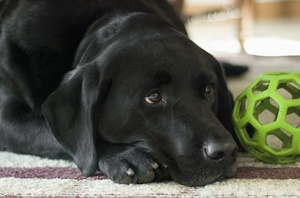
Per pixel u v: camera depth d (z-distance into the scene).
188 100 0.95
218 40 2.65
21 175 0.98
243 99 1.04
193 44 1.02
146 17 1.05
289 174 0.95
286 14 3.61
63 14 1.11
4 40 1.12
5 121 1.10
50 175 0.98
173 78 0.96
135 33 1.02
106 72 0.96
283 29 2.97
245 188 0.90
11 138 1.09
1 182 0.95
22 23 1.11
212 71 1.01
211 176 0.91
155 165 0.93
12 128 1.09
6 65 1.11
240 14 2.29
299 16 3.61
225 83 1.05
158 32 1.02
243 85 1.52
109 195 0.89
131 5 1.13
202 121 0.93
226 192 0.89
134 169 0.93
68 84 0.97
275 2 3.61
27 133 1.08
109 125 0.97
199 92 0.98
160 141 0.94
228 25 3.25
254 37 2.69
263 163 1.01
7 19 1.15
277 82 1.00
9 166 1.03
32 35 1.10
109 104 0.97
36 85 1.09
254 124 0.99
